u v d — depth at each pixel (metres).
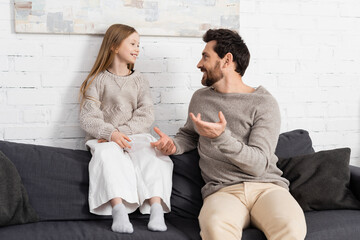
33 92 2.26
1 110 2.22
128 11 2.32
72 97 2.31
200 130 1.71
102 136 2.08
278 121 1.96
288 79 2.62
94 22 2.28
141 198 1.93
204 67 2.08
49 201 1.89
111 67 2.25
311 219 1.86
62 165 1.97
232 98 2.03
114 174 1.88
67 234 1.67
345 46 2.71
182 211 2.03
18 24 2.18
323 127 2.70
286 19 2.59
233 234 1.67
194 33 2.42
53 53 2.27
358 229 1.82
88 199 1.91
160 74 2.42
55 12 2.23
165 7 2.37
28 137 2.27
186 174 2.09
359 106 2.76
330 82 2.70
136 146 2.08
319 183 2.03
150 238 1.69
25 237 1.62
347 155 2.11
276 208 1.73
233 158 1.78
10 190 1.79
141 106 2.25
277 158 2.12
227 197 1.85
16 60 2.22
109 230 1.72
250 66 2.55
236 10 2.48
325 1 2.65
